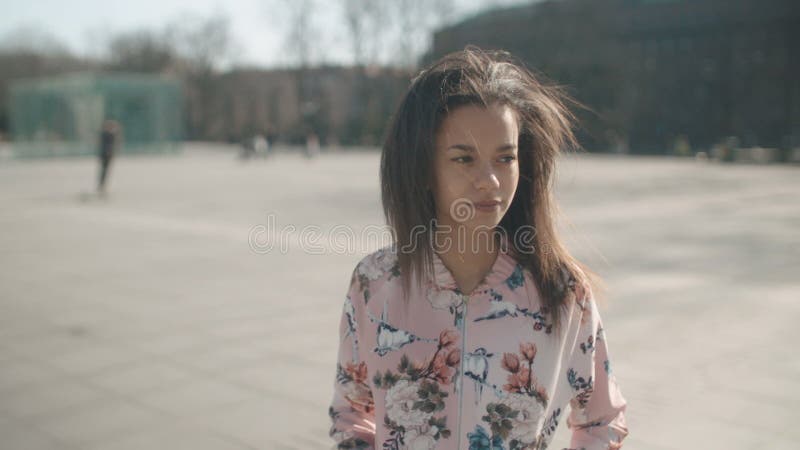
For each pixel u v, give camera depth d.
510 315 1.30
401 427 1.31
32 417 3.84
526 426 1.27
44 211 14.06
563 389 1.33
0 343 5.21
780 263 7.89
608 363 1.39
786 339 4.97
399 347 1.31
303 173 25.28
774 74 48.78
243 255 8.91
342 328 1.42
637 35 56.72
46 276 7.71
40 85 36.88
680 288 6.61
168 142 38.28
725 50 52.03
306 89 67.94
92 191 18.25
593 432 1.39
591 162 32.62
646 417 3.66
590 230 10.60
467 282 1.33
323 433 3.61
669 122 51.69
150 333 5.43
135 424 3.74
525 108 1.32
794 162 31.45
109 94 35.66
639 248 8.91
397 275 1.35
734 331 5.18
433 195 1.30
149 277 7.59
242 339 5.26
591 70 43.09
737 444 3.34
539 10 45.03
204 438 3.56
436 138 1.24
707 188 18.12
